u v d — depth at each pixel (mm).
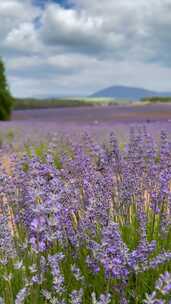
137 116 24984
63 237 2574
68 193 2670
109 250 1955
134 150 3752
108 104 48844
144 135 4359
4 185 3059
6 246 2387
